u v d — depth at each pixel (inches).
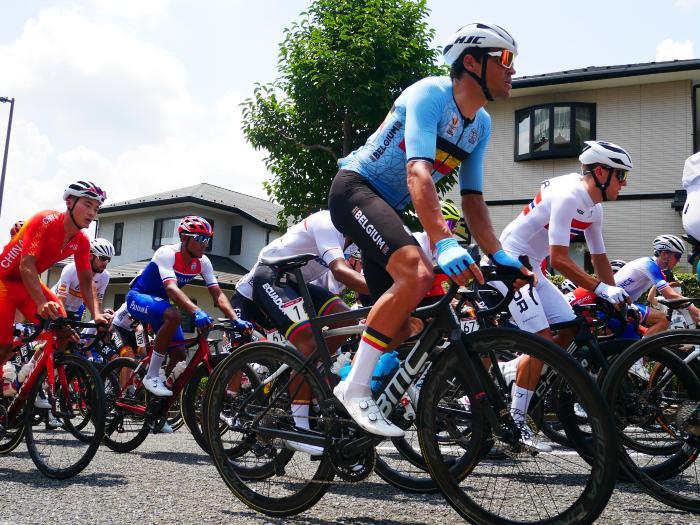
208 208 958.4
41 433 136.4
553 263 138.4
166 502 107.1
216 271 884.0
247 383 108.9
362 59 486.3
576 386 77.7
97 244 248.5
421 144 87.6
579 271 135.3
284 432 100.2
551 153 591.2
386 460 126.7
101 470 141.3
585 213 141.7
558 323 138.3
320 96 511.8
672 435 110.6
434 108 89.7
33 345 181.0
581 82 581.3
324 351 99.3
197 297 814.5
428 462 88.4
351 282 133.9
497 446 85.7
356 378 88.6
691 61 547.5
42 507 101.7
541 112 600.4
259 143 536.7
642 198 569.0
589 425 77.6
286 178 540.7
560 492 89.0
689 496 97.8
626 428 114.5
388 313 86.7
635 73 560.1
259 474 104.3
